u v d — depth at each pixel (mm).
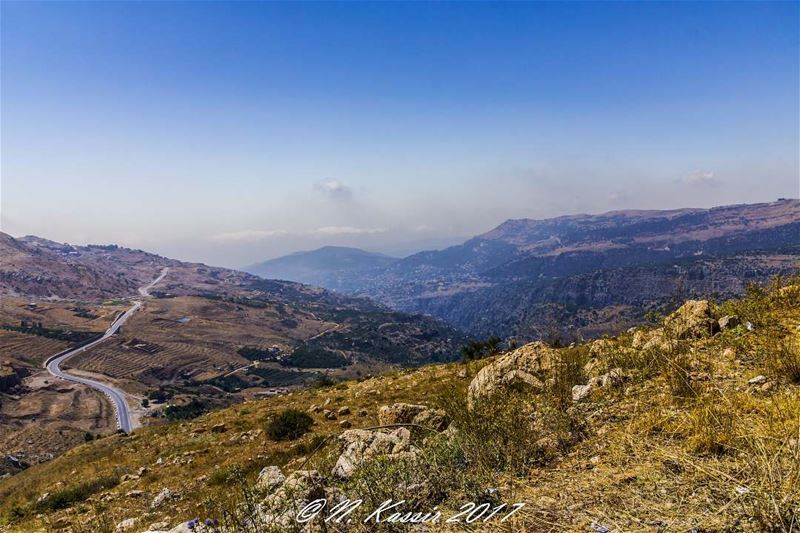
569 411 6109
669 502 3707
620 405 6242
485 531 3861
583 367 9281
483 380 9734
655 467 4348
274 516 4863
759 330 7836
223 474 13352
